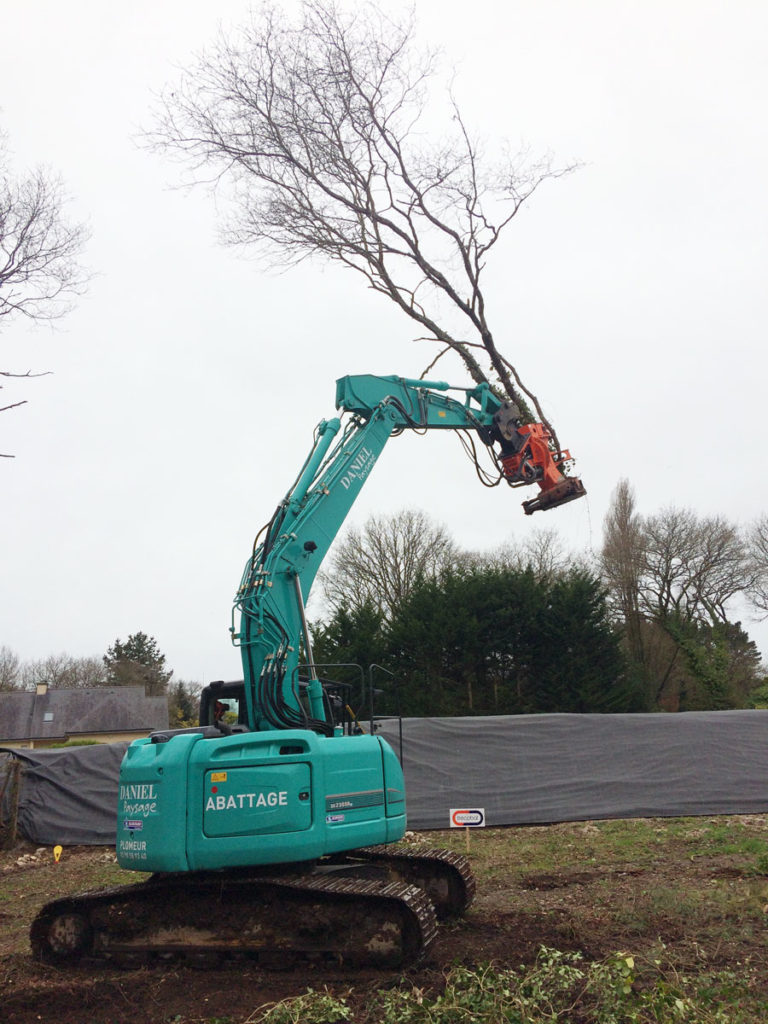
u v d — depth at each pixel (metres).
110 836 13.95
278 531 8.28
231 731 7.38
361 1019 5.53
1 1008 5.95
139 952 7.00
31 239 8.77
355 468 8.98
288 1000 5.70
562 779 14.19
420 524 39.53
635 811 14.03
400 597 36.62
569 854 11.41
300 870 7.07
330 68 12.35
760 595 38.06
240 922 6.83
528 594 28.97
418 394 9.84
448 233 12.41
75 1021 5.71
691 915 7.62
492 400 10.58
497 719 14.44
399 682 28.80
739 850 10.95
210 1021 5.58
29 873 11.99
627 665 29.27
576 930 7.25
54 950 7.17
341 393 9.27
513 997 5.27
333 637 29.77
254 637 7.94
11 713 47.41
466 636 28.48
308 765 6.98
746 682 36.97
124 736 47.00
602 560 38.00
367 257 12.47
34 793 14.34
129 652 69.75
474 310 12.16
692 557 37.41
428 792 14.03
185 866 6.73
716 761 14.28
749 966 6.16
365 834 7.22
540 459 10.51
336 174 12.48
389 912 6.57
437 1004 5.29
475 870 10.62
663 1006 5.13
